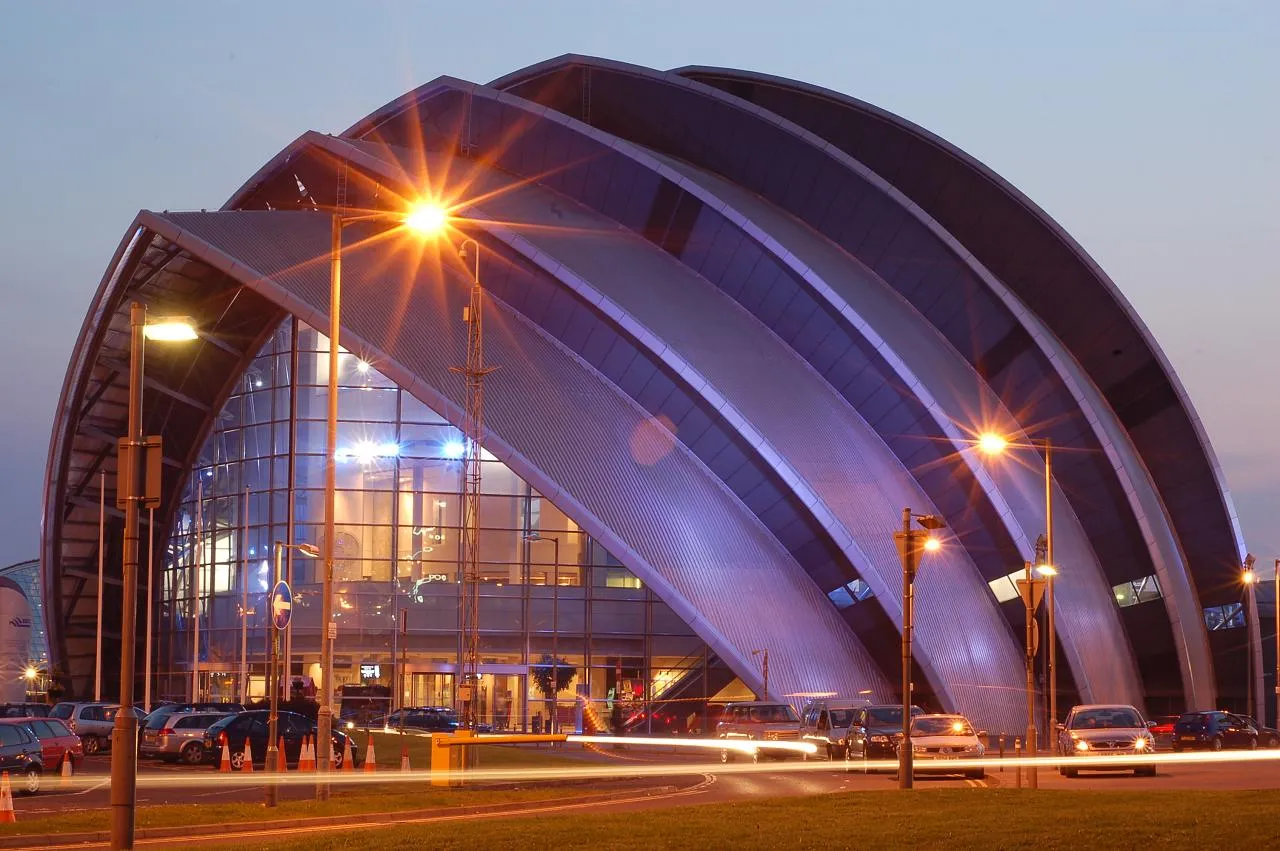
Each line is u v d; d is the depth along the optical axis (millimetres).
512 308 82562
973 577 77188
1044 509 78188
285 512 85812
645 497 74500
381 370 75375
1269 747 60625
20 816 28672
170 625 95938
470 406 74250
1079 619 75562
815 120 86938
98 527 102062
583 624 82562
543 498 83188
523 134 84125
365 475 83875
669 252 83688
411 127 87000
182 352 92250
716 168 87000
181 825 26422
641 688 82375
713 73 87875
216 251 80125
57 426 94625
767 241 77188
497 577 82500
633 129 88000
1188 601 80312
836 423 78375
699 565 72812
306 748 40531
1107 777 41969
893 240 81625
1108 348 82562
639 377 78062
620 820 23734
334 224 34188
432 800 32156
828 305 76688
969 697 72125
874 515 74250
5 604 94750
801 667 71438
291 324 87688
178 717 50031
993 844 18750
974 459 75000
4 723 36031
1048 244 82375
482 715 81125
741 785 39562
